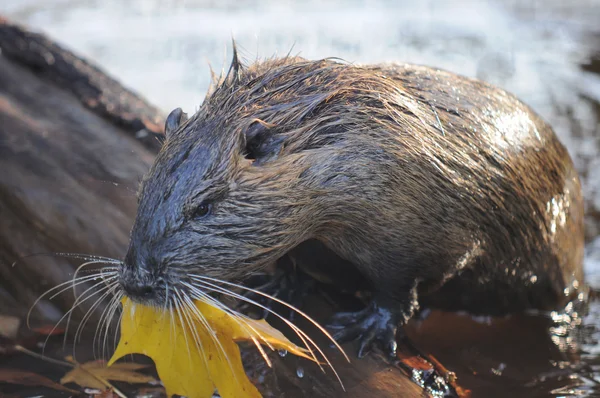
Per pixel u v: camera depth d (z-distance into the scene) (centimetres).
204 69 1973
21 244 1074
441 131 877
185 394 764
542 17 2522
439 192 860
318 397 846
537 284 1066
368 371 862
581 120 1756
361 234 851
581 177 1519
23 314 1047
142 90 1819
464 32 2353
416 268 880
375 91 845
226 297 938
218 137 770
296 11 2523
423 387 859
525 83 1962
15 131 1180
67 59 1338
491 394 945
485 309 1080
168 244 747
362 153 813
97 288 1039
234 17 2434
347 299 959
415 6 2633
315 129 804
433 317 1083
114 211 1076
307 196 798
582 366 1009
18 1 2464
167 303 752
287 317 923
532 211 991
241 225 769
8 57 1360
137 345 769
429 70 945
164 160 768
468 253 923
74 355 978
